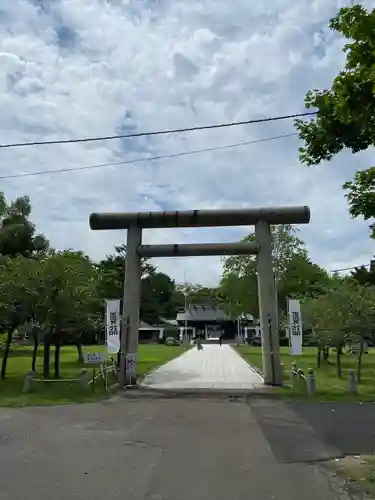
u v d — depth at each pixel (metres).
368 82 7.14
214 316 97.25
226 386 22.11
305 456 9.46
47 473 8.20
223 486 7.50
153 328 93.94
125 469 8.47
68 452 9.77
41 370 30.78
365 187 10.55
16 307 23.88
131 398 18.36
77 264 26.14
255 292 49.59
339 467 8.65
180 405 16.56
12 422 13.45
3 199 45.03
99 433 11.80
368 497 6.99
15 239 46.16
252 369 31.70
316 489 7.37
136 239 23.30
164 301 108.56
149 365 34.31
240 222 23.02
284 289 45.81
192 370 31.08
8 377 26.52
